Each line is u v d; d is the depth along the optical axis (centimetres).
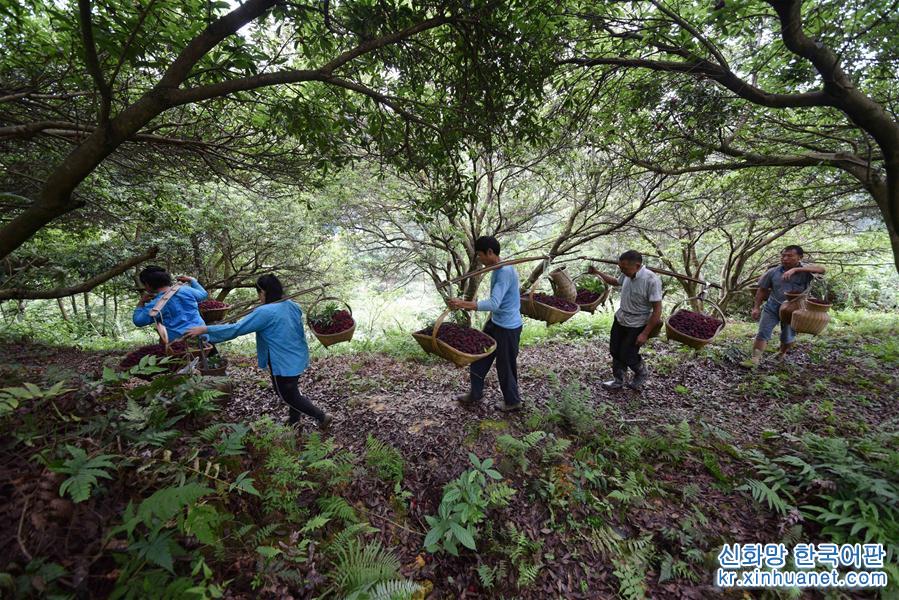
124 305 1269
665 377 533
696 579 246
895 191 389
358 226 1002
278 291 315
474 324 1016
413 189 850
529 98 330
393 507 273
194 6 252
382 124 337
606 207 951
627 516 283
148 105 199
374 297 1320
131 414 217
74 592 141
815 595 234
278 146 451
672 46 386
